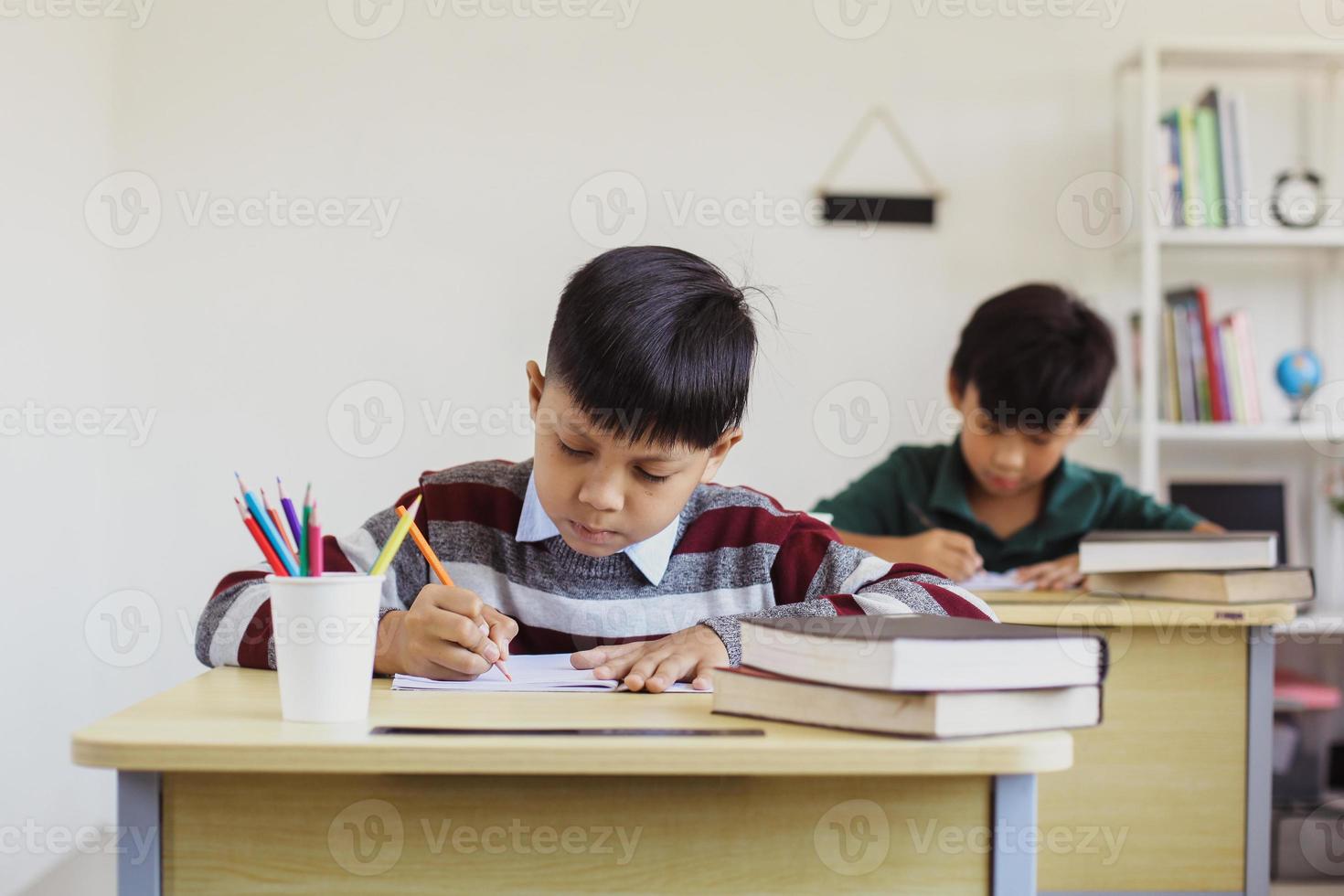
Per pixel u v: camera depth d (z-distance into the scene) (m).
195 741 0.79
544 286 3.01
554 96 3.02
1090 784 1.77
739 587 1.35
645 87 3.03
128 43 2.92
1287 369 3.06
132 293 2.92
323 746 0.78
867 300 3.07
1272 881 2.57
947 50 3.09
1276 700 2.73
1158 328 2.96
